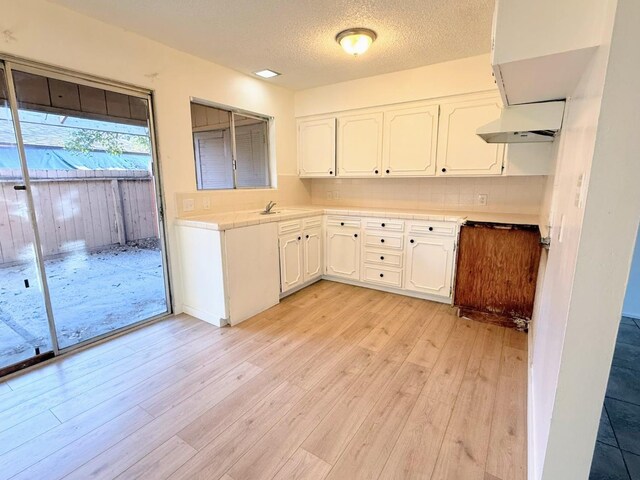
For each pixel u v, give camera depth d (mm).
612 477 1406
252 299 2939
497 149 2998
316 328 2715
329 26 2414
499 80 1498
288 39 2627
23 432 1614
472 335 2578
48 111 2162
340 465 1422
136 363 2209
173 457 1466
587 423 966
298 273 3498
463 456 1460
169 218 2885
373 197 4094
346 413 1732
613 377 2115
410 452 1485
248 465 1423
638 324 2852
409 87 3336
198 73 3000
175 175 2898
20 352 2160
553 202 2043
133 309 2895
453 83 3113
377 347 2404
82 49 2242
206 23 2365
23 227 2119
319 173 4105
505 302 2709
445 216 3047
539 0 1104
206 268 2768
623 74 781
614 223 842
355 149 3783
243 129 3629
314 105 3992
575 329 925
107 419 1698
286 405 1796
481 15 2248
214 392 1907
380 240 3455
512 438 1558
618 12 763
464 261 2828
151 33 2525
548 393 1167
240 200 3537
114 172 2570
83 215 2461
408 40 2646
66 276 2445
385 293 3535
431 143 3312
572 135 1502
